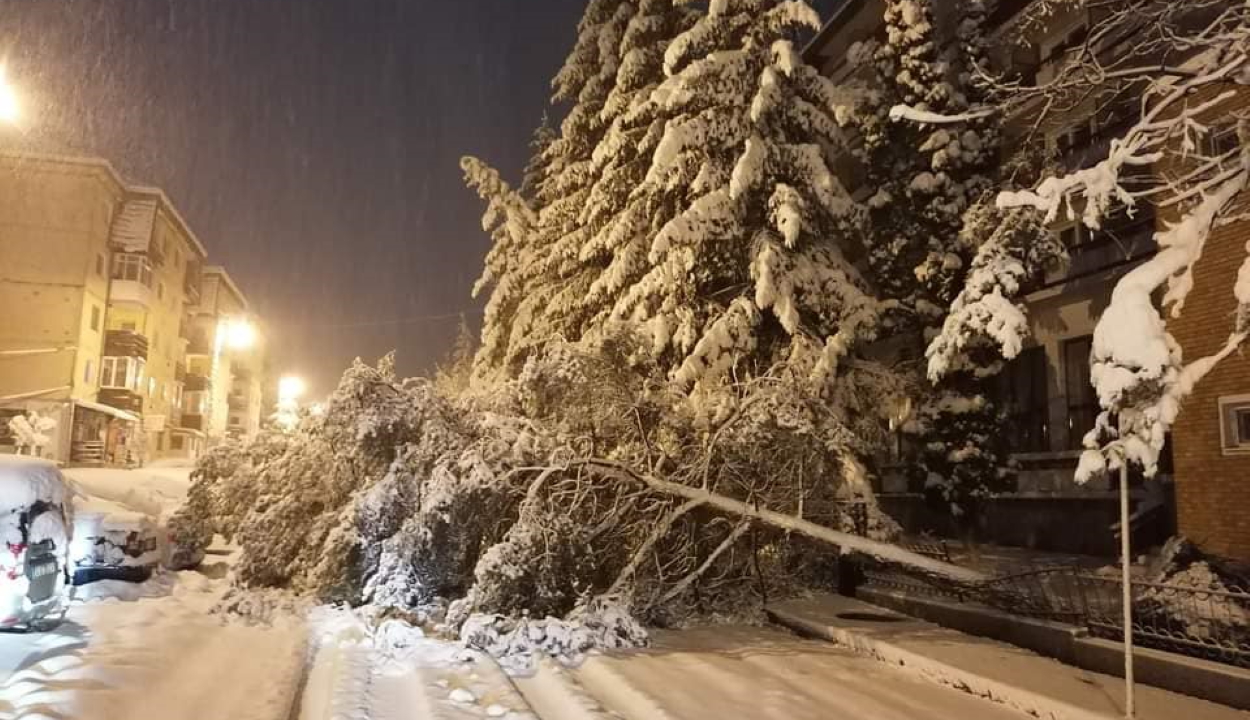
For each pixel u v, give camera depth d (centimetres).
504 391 1311
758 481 1237
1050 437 1788
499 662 940
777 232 1559
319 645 1022
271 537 1394
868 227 1622
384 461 1259
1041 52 1728
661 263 1603
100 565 1344
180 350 5825
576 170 2298
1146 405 672
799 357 1442
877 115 1822
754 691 818
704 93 1611
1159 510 1477
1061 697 754
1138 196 729
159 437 5250
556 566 1104
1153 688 792
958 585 1153
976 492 1658
